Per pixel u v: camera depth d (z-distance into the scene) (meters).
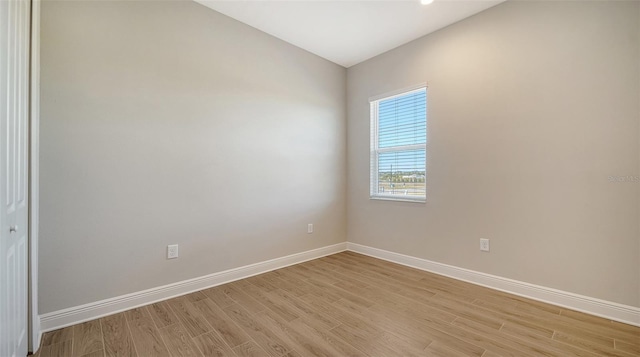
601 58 2.03
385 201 3.49
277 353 1.64
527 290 2.38
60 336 1.79
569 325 1.93
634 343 1.71
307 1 2.50
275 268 3.13
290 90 3.27
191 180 2.49
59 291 1.90
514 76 2.43
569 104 2.16
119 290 2.13
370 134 3.67
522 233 2.41
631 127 1.92
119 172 2.12
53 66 1.86
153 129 2.28
